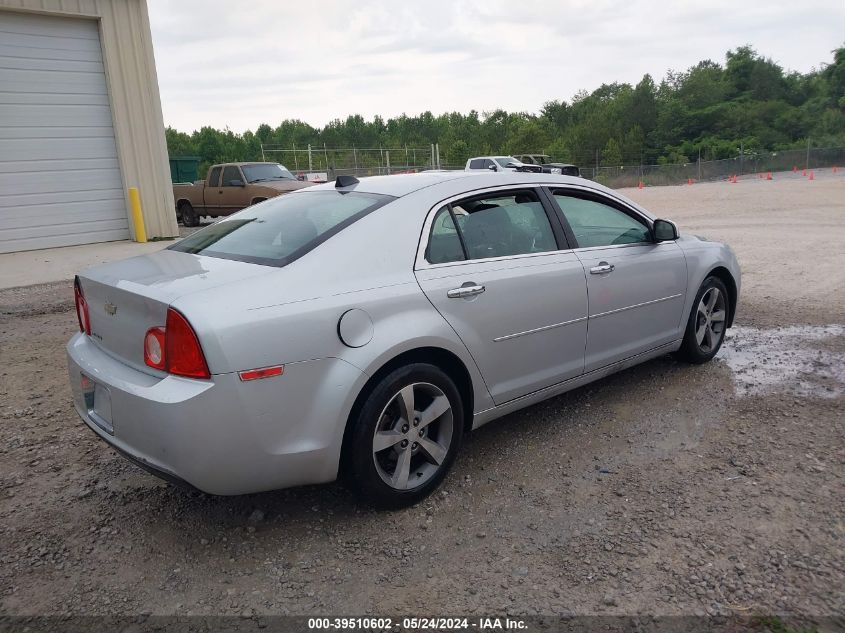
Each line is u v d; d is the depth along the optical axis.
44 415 4.73
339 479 3.73
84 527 3.29
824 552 2.92
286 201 4.04
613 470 3.74
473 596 2.73
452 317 3.45
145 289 2.98
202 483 2.83
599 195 4.53
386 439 3.25
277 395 2.88
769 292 8.22
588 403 4.71
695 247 5.15
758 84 90.12
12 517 3.39
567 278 4.04
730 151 76.25
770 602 2.62
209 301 2.82
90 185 13.85
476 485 3.63
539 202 4.15
